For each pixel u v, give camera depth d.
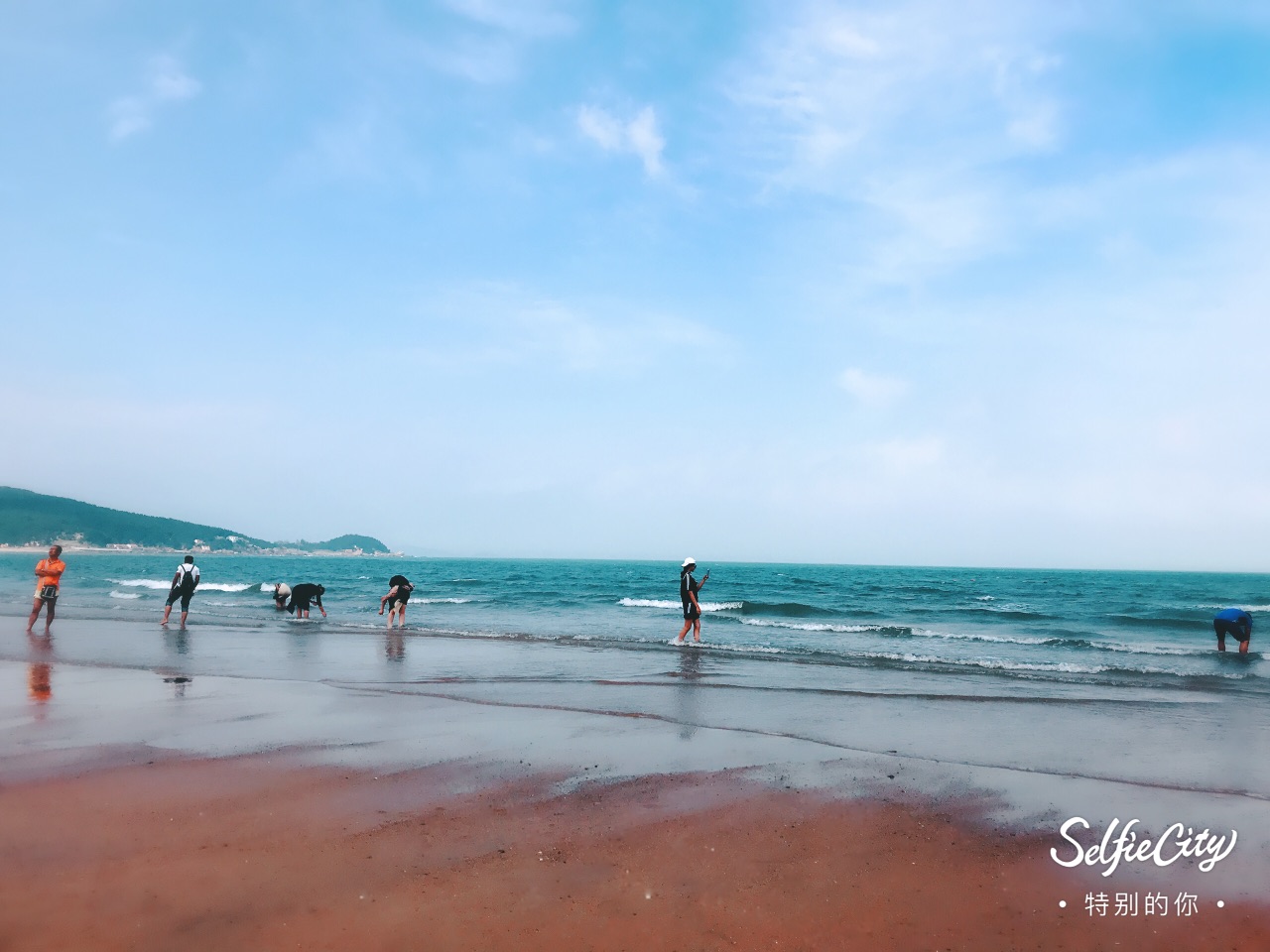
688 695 9.58
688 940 3.46
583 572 92.81
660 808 5.16
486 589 43.44
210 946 3.25
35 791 5.17
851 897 3.95
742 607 28.45
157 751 6.27
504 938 3.41
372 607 26.34
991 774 6.22
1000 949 3.50
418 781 5.61
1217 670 13.73
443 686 9.90
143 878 3.88
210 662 11.88
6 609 22.14
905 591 47.16
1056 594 46.19
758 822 4.96
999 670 12.80
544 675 11.09
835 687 10.52
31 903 3.57
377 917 3.55
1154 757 7.00
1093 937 3.62
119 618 19.95
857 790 5.68
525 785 5.59
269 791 5.28
